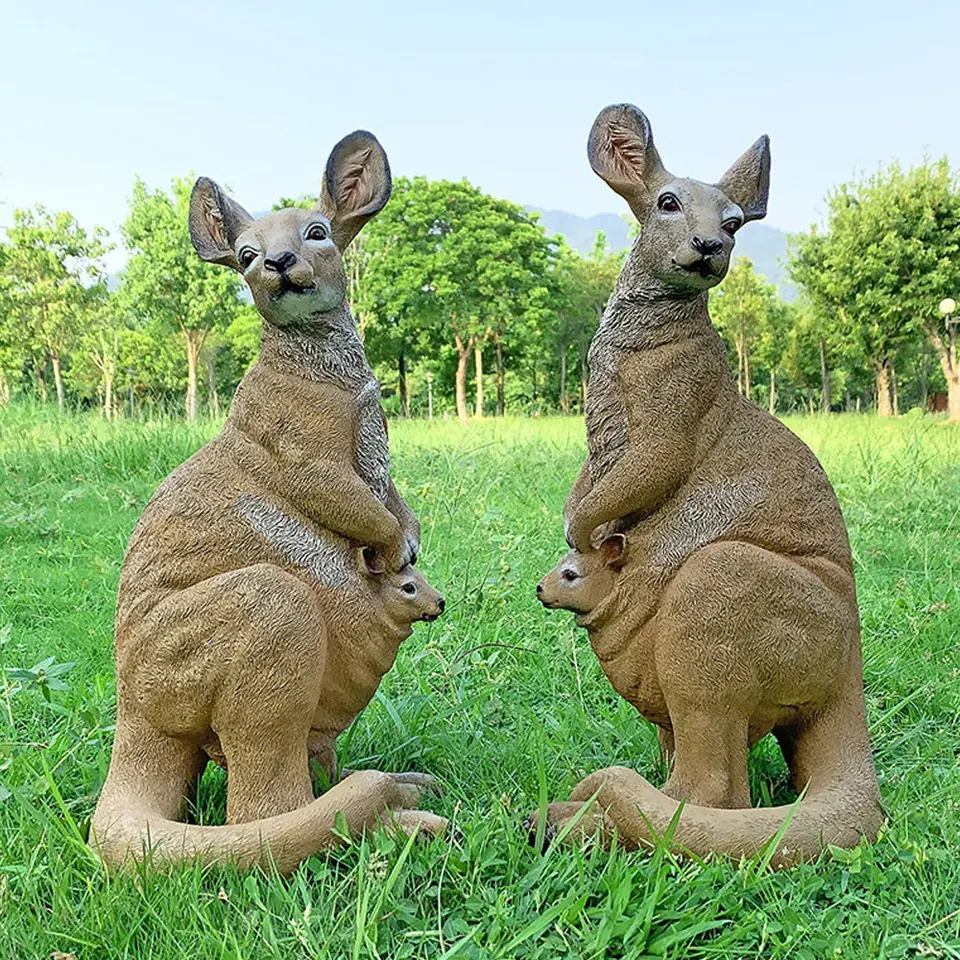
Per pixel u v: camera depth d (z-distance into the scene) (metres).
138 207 27.64
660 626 2.70
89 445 9.40
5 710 3.65
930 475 8.13
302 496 2.70
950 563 5.64
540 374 44.53
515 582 5.10
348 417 2.75
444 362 34.03
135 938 2.28
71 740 3.40
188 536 2.65
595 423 2.87
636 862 2.52
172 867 2.44
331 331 2.75
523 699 3.97
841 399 45.56
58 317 26.77
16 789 2.93
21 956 2.23
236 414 2.79
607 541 2.84
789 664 2.63
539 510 7.10
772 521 2.71
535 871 2.46
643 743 3.43
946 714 3.80
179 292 27.97
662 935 2.29
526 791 3.07
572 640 4.27
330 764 2.90
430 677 3.99
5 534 6.75
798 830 2.55
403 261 29.78
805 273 27.83
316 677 2.60
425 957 2.23
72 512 7.36
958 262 22.89
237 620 2.53
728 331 38.16
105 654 4.44
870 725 3.65
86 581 5.55
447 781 3.25
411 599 2.84
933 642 4.44
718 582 2.60
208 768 3.11
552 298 32.06
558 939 2.24
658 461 2.72
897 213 23.47
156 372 30.70
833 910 2.37
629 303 2.82
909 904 2.42
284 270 2.60
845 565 2.81
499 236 30.56
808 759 2.80
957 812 2.85
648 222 2.78
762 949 2.25
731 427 2.79
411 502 7.12
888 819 2.75
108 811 2.59
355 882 2.42
